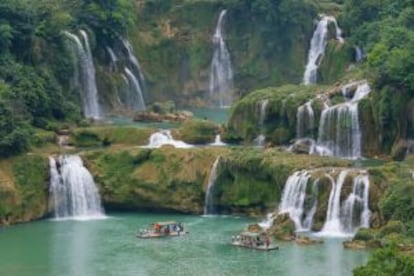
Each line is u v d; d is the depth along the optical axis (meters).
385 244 116.75
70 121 170.00
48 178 148.50
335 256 119.94
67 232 137.00
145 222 143.12
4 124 149.25
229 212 147.12
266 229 133.62
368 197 132.75
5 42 168.75
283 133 161.25
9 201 144.12
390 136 154.50
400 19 177.50
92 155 152.25
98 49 196.62
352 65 196.50
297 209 137.75
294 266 115.94
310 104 159.75
